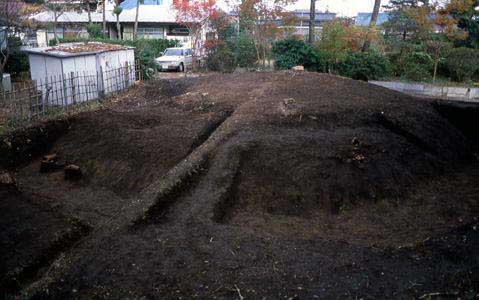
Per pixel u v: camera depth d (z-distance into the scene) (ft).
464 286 14.96
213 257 16.90
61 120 33.35
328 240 18.69
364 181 24.12
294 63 58.95
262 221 21.61
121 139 29.96
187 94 39.78
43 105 36.17
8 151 29.27
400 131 30.63
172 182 22.80
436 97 51.34
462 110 37.06
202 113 34.60
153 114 34.83
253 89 38.06
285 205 22.93
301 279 15.49
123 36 101.60
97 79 44.65
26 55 56.90
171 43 86.94
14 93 33.68
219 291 14.84
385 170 25.11
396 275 15.70
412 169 26.45
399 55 63.41
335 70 59.88
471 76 60.54
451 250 17.33
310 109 31.17
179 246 17.71
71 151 30.63
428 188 25.48
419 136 30.19
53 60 42.11
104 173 27.68
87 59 44.70
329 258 16.94
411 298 14.38
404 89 54.60
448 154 30.09
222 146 26.53
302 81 38.78
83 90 43.27
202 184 23.43
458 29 65.46
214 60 67.77
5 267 17.67
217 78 45.88
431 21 57.77
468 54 58.95
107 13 98.89
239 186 23.80
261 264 16.44
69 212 23.27
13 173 28.27
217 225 19.70
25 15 59.93
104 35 85.87
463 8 56.65
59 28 92.63
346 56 58.49
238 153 25.44
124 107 40.16
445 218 21.71
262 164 24.88
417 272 15.88
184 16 65.92
